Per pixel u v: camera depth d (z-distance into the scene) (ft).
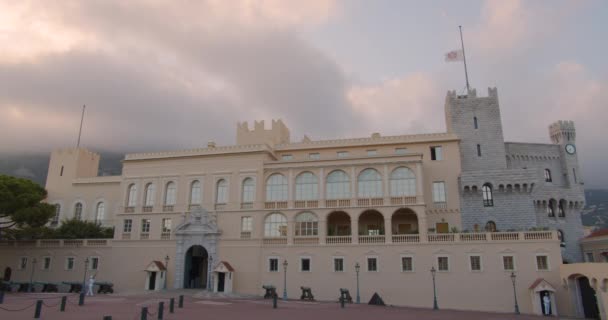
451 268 173.37
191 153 218.38
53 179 265.75
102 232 233.55
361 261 183.52
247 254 197.67
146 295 179.11
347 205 192.13
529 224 190.90
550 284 159.84
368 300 178.19
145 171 224.53
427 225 198.08
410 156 190.80
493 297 166.20
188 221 207.00
